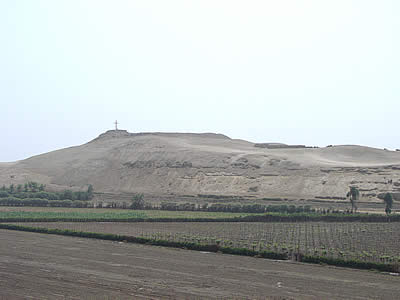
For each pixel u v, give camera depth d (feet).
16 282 111.75
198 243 179.32
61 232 220.43
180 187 580.30
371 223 284.61
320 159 650.02
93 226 259.39
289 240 204.54
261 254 160.04
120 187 619.26
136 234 220.43
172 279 118.01
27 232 227.81
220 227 258.16
